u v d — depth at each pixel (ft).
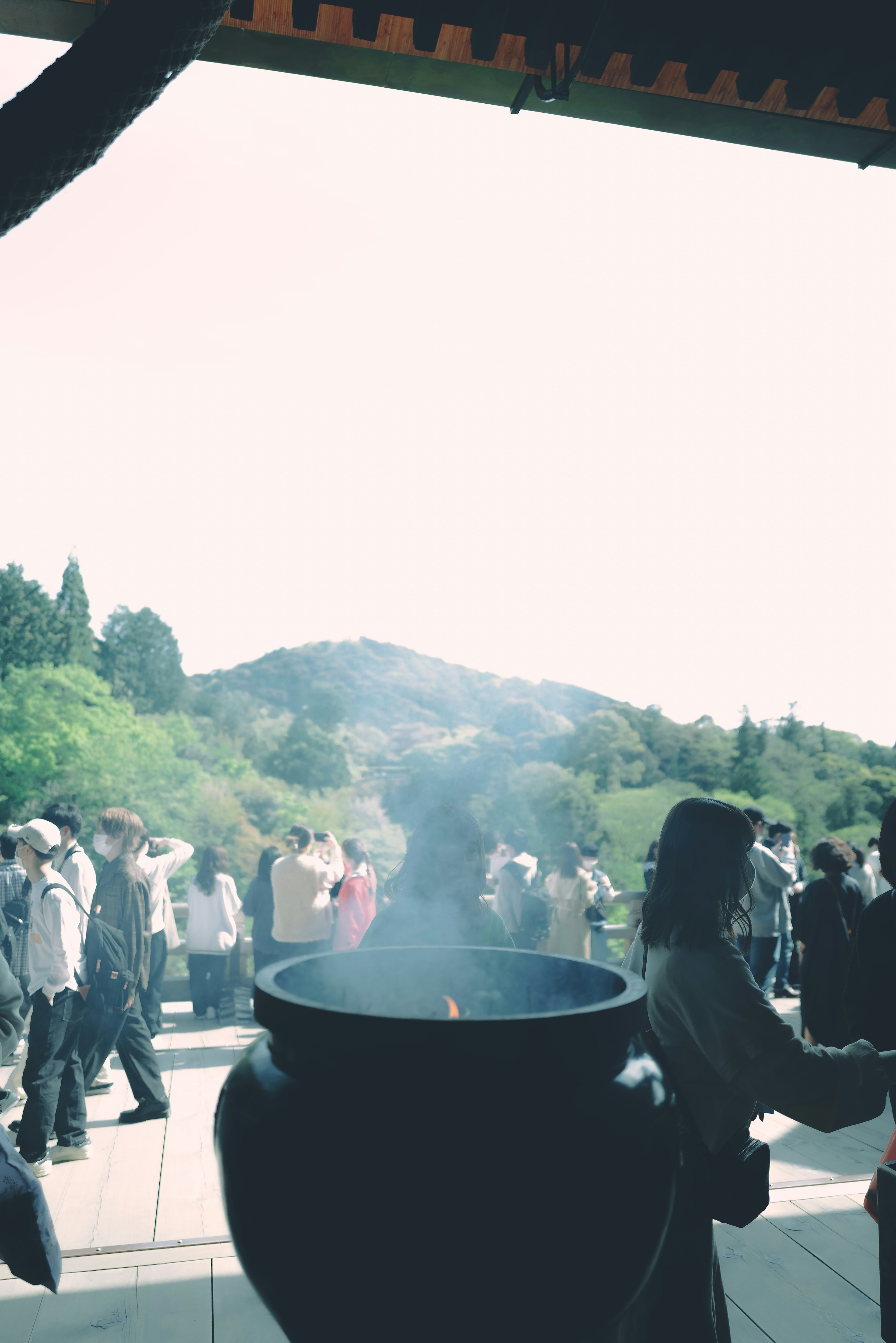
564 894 22.56
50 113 2.12
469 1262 2.54
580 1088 2.79
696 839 5.45
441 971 4.18
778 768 239.50
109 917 14.01
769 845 26.20
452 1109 2.61
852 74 6.10
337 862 24.00
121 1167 13.12
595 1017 2.85
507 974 4.18
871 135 6.83
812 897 17.17
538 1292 2.60
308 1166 2.63
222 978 21.49
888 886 30.50
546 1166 2.59
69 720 196.44
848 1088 4.90
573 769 238.68
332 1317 2.67
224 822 207.72
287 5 5.93
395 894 8.17
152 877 19.94
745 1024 5.02
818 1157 13.65
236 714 287.89
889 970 7.66
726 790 236.02
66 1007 13.15
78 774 191.31
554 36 5.80
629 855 220.64
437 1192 2.54
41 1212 3.07
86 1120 13.64
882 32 5.77
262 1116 2.82
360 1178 2.57
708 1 5.61
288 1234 2.66
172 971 100.37
